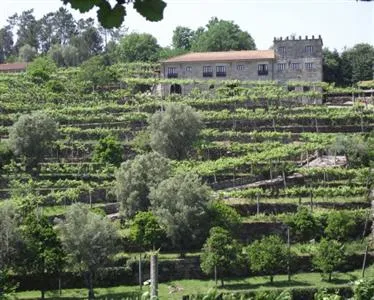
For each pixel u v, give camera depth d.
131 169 88.38
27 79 153.50
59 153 113.44
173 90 150.12
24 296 72.88
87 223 75.19
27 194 92.38
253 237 85.06
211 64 154.50
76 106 135.25
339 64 174.88
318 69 151.00
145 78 157.75
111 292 74.38
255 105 134.25
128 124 125.62
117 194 88.00
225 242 75.25
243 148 111.56
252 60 152.50
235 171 102.06
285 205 89.81
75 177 101.81
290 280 75.81
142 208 86.81
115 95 143.88
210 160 109.12
